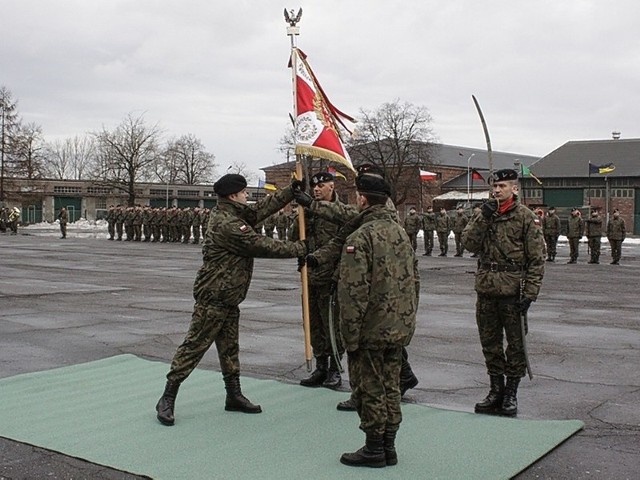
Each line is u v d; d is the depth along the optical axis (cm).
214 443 560
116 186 7438
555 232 2833
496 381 654
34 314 1248
